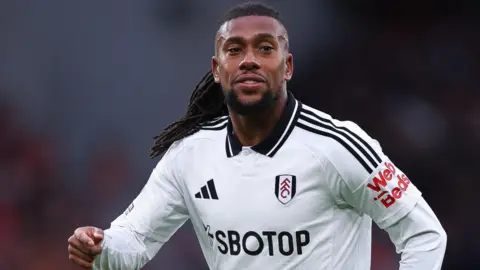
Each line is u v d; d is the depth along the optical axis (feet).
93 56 135.85
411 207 40.22
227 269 42.37
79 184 130.11
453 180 131.13
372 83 138.31
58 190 129.39
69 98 135.03
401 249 41.39
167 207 44.83
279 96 40.91
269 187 40.86
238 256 41.65
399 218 40.40
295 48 138.00
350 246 41.68
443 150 133.08
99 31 136.05
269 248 41.01
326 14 138.82
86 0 136.05
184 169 43.68
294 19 138.31
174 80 135.23
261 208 40.83
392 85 138.10
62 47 135.74
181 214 45.37
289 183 40.57
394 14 139.85
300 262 40.81
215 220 42.14
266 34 40.37
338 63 138.72
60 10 135.74
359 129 41.63
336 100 138.00
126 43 136.15
